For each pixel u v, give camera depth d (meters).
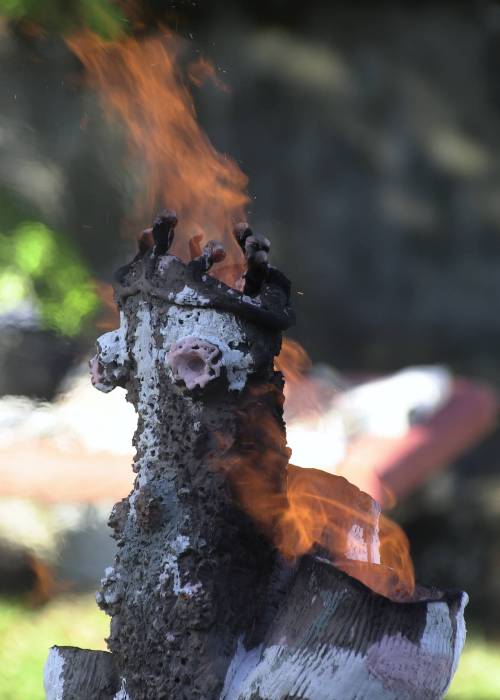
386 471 10.52
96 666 2.38
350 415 11.08
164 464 2.26
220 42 17.98
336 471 9.69
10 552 10.34
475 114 19.39
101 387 2.37
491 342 19.50
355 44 19.03
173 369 2.20
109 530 10.27
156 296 2.26
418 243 19.59
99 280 10.86
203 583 2.19
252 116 18.61
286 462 2.28
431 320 19.50
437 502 13.26
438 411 11.70
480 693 9.54
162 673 2.21
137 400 2.31
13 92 10.44
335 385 11.36
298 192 19.22
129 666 2.27
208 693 2.16
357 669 2.04
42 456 9.71
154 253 2.30
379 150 19.41
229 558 2.21
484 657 10.69
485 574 12.71
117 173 10.73
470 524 13.19
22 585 10.56
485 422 12.01
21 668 9.27
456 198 19.58
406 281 19.56
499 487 13.84
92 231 11.33
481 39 19.00
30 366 9.96
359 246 19.52
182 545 2.21
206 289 2.21
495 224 19.53
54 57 9.48
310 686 2.07
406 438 11.07
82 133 10.74
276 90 18.62
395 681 2.05
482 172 19.53
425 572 12.88
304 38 18.67
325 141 19.23
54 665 2.44
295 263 19.34
